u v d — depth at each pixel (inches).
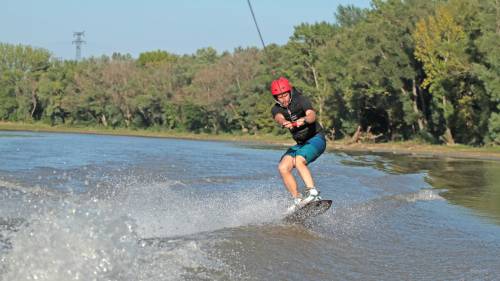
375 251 864.3
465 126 6397.6
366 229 1035.3
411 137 7381.9
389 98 7194.9
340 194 1498.5
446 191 1676.9
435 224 1109.7
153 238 847.1
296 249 844.0
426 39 5944.9
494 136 5462.6
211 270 698.8
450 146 5994.1
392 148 6063.0
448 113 6063.0
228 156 3144.7
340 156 3848.4
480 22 5561.0
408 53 6742.1
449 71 5753.0
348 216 1158.3
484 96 5664.4
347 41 7642.7
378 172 2268.7
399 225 1084.5
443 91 5989.2
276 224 1026.1
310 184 1044.5
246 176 1862.7
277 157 3154.5
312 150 1067.3
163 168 2068.2
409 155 4382.4
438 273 746.8
